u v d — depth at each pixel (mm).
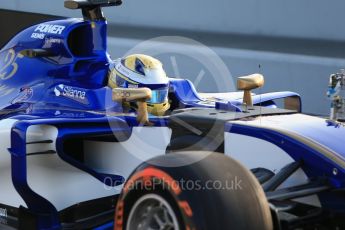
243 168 9898
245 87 14609
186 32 37312
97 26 15148
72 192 13344
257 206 9508
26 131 12633
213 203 9172
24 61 15938
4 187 14023
